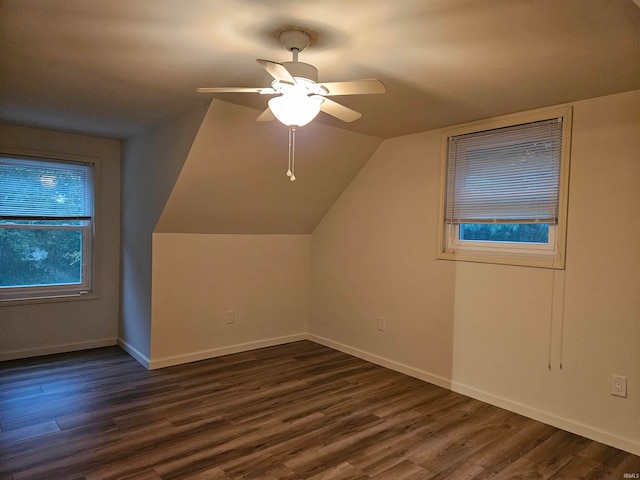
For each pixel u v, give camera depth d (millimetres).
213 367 3943
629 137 2594
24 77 2615
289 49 2055
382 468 2352
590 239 2746
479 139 3363
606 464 2438
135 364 3977
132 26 1937
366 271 4258
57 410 2969
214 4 1729
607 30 1880
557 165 2920
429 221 3676
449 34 1953
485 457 2488
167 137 3574
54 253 4289
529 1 1656
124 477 2201
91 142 4359
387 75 2463
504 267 3178
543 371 2961
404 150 3879
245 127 3268
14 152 3928
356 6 1725
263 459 2412
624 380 2600
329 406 3143
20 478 2172
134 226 4211
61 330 4301
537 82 2520
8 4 1745
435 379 3625
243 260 4418
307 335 4945
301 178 4027
